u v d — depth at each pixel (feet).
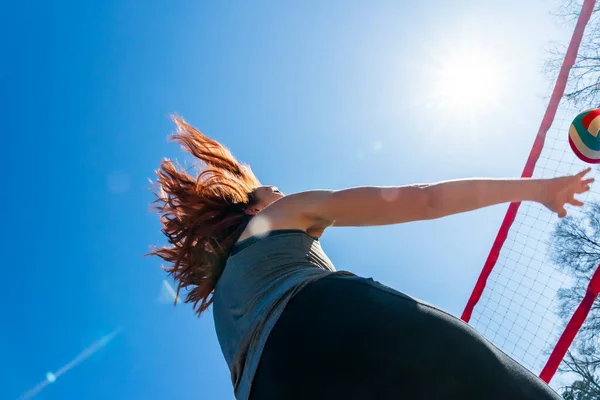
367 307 3.52
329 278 3.85
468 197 4.11
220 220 5.08
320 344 3.37
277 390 3.30
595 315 16.98
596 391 15.60
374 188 4.28
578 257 17.79
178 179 5.46
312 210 4.43
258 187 5.64
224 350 4.17
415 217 4.17
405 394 3.13
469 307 9.85
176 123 6.44
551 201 4.26
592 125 7.50
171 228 5.26
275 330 3.57
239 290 4.15
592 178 4.34
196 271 4.92
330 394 3.19
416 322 3.42
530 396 3.18
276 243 4.30
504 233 9.84
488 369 3.26
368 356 3.26
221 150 6.33
